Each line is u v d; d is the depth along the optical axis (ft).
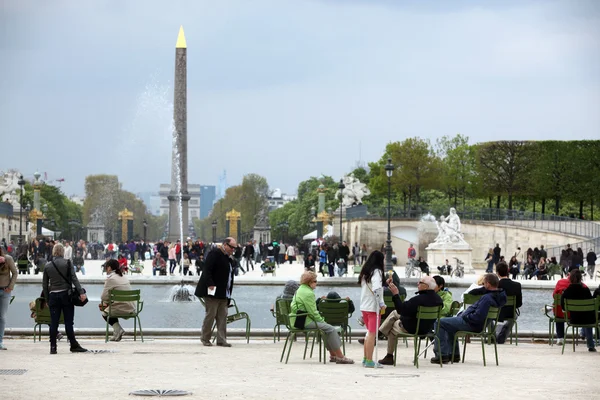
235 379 61.82
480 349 85.46
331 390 56.95
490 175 354.74
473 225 333.83
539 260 229.04
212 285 86.12
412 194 438.40
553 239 307.17
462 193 424.05
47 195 552.82
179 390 56.03
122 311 89.61
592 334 83.56
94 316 127.44
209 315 86.79
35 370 65.36
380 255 70.23
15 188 410.11
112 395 53.88
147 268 273.95
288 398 53.52
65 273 77.66
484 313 72.23
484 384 60.49
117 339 90.74
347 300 81.97
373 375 64.64
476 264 326.24
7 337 96.07
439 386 59.26
